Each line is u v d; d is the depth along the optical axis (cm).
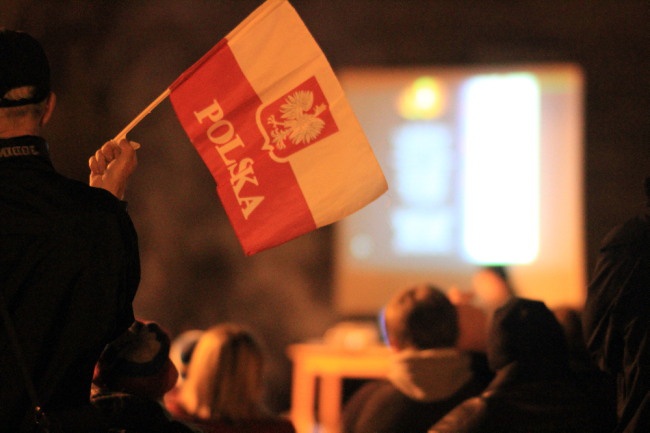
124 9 1433
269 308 1456
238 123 336
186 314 1459
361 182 327
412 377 427
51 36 1370
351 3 1459
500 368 383
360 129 329
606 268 353
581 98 1390
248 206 333
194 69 335
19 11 1324
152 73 1445
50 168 275
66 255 263
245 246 331
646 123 1402
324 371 1010
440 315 434
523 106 1391
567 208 1372
